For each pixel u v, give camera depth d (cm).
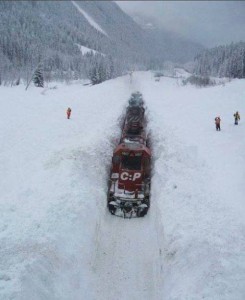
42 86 6681
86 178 1630
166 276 1091
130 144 1716
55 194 1423
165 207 1432
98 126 2580
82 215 1317
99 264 1175
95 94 4238
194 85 6216
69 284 1031
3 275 948
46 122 2703
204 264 1043
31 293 921
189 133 2398
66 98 3969
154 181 1709
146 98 4253
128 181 1559
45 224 1205
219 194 1454
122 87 5222
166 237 1241
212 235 1170
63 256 1098
